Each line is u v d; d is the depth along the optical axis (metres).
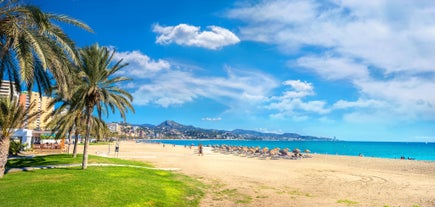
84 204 10.66
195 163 32.78
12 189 12.20
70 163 22.89
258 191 16.88
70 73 15.54
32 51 13.72
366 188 18.67
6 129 15.76
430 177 24.84
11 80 16.39
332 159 47.53
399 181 22.05
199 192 15.75
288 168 30.50
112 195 12.25
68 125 26.25
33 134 45.00
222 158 43.34
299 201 14.46
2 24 12.87
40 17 12.70
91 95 20.23
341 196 15.96
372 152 101.31
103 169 19.81
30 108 16.72
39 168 19.28
